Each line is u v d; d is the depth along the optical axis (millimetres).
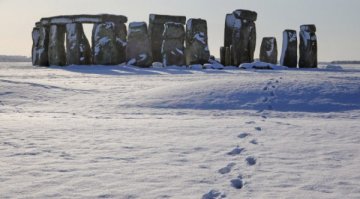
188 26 42094
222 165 6297
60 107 15930
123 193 4922
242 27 41094
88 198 4738
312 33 41688
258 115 13648
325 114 14094
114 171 5934
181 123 11031
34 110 15078
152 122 11273
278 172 5883
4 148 7520
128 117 12938
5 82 21766
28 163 6387
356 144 8039
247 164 6367
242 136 8953
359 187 5180
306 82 19250
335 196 4816
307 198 4746
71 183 5328
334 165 6332
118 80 25625
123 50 43344
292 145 7875
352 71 36625
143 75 29969
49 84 22156
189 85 19016
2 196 4789
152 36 43875
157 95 17547
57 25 42906
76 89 20781
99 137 8766
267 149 7484
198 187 5168
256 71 34094
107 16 41219
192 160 6633
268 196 4809
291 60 41438
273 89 17844
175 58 40812
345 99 16578
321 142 8234
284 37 41812
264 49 44188
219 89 17906
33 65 46844
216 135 9039
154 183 5336
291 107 15594
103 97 18109
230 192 4957
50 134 9133
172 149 7492
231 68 38688
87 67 38406
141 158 6770
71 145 7844
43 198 4730
